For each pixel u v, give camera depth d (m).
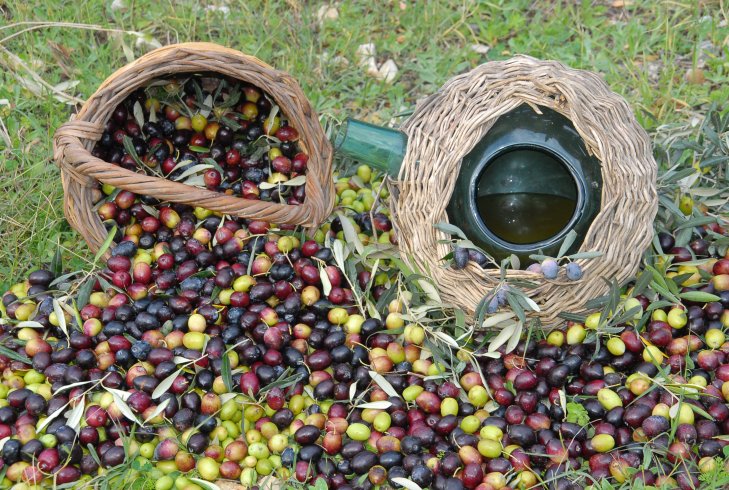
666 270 1.41
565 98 1.32
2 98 1.67
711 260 1.41
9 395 1.32
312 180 1.42
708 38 1.75
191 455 1.30
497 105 1.33
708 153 1.48
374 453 1.30
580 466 1.29
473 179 1.34
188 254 1.45
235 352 1.37
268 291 1.40
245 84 1.50
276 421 1.33
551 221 1.34
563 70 1.35
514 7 1.81
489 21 1.80
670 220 1.44
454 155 1.33
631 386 1.32
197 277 1.42
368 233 1.49
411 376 1.36
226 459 1.31
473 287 1.35
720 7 1.77
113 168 1.35
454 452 1.30
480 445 1.29
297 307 1.39
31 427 1.30
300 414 1.34
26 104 1.67
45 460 1.28
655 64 1.73
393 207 1.41
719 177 1.48
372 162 1.42
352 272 1.42
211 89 1.51
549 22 1.79
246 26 1.78
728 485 1.27
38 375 1.35
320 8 1.83
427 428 1.31
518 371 1.35
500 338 1.36
